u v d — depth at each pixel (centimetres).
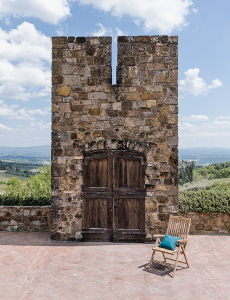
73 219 718
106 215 716
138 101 709
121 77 710
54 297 443
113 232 710
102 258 605
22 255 621
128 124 709
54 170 718
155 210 709
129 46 709
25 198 864
